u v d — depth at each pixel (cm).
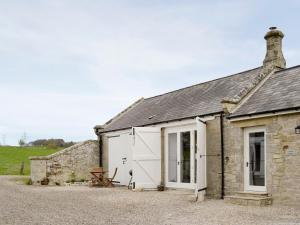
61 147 6038
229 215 1117
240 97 1605
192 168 1758
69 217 1097
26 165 3984
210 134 1659
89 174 2550
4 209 1250
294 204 1270
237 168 1516
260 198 1313
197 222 1018
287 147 1311
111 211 1219
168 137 1953
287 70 1648
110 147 2500
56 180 2405
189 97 2089
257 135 1466
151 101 2614
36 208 1277
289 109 1291
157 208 1286
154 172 1953
